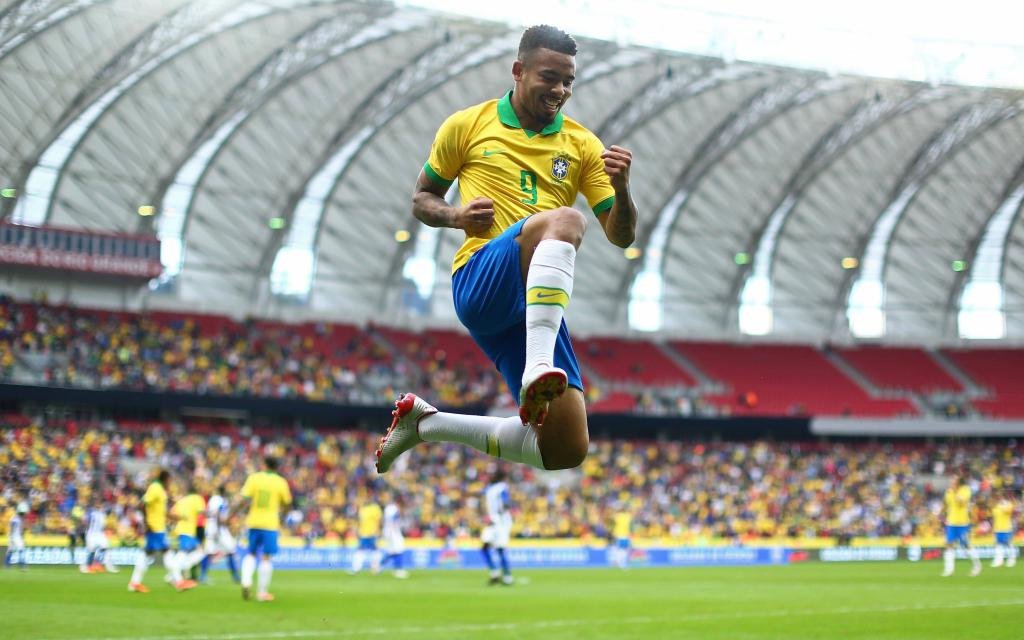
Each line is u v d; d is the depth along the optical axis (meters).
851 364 68.75
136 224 53.06
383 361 59.28
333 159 55.09
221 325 56.62
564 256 4.86
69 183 50.75
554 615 16.52
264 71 45.88
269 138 51.97
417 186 5.70
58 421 48.22
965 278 68.88
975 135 55.69
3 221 49.47
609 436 62.72
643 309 67.50
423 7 43.16
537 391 4.59
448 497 50.34
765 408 65.00
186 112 47.91
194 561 22.78
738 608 17.94
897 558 49.50
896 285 69.81
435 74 47.44
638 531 51.53
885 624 14.41
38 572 29.30
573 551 42.78
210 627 13.78
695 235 63.81
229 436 51.19
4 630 12.89
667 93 50.81
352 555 38.09
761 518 54.50
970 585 25.77
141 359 52.25
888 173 60.00
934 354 69.94
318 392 55.38
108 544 34.06
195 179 53.56
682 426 60.78
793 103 52.12
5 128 45.72
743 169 59.03
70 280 53.97
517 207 5.43
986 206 63.88
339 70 48.12
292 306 59.16
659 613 16.88
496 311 5.17
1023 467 62.44
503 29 45.06
